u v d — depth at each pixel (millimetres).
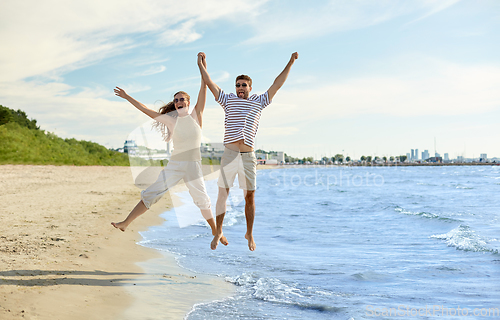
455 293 3555
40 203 8070
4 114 30500
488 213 10789
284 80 3982
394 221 8875
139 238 5738
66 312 2633
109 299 3010
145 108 3783
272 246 5730
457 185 28531
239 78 3869
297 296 3414
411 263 4734
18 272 3305
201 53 3926
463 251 5465
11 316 2414
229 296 3377
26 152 25609
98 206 8094
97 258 4152
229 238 6246
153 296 3209
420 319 2887
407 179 42281
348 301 3303
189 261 4613
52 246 4375
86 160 29656
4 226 5379
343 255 5184
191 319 2785
